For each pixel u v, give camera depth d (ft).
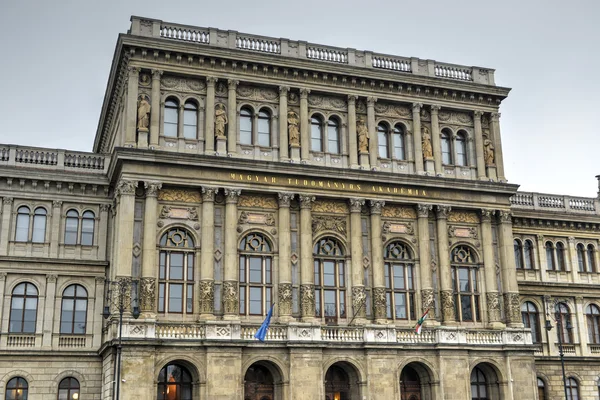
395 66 202.90
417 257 192.24
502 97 209.77
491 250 197.98
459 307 193.47
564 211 230.27
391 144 198.59
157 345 159.84
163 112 180.04
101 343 178.60
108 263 183.11
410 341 180.75
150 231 168.96
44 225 183.11
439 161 200.03
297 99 192.03
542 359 213.25
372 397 173.37
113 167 176.24
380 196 190.29
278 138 187.52
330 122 195.31
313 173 183.83
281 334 171.12
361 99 197.47
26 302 177.58
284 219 180.86
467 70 209.97
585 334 222.89
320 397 169.27
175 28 184.34
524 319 217.97
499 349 187.01
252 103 188.14
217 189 176.65
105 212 187.73
